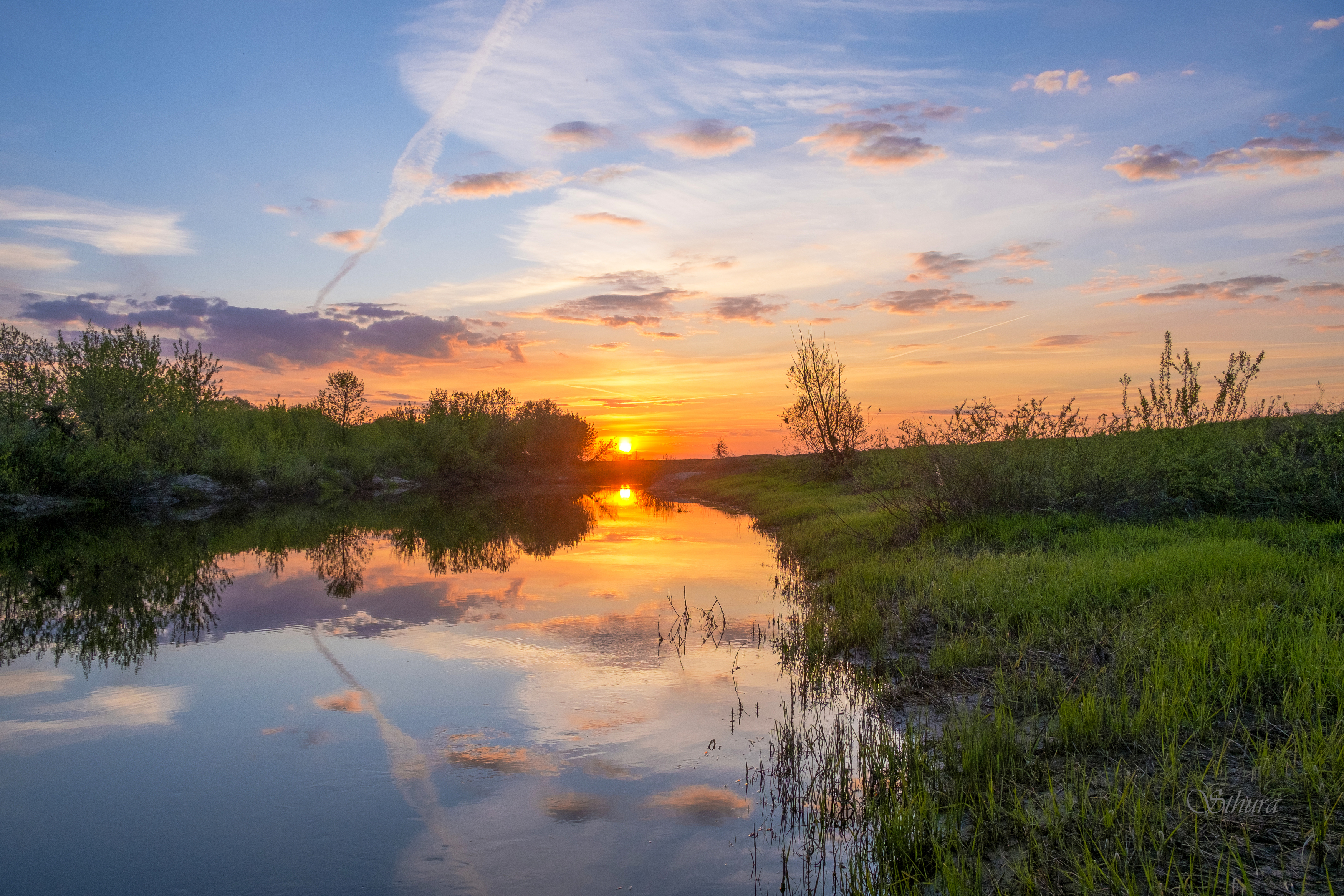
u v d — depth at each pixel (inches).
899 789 193.0
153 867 182.7
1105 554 367.9
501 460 2349.9
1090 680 235.3
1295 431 463.5
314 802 213.5
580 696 293.9
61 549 757.3
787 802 201.5
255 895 170.2
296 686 317.1
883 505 582.9
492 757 239.9
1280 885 136.3
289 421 1852.9
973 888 147.6
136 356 1369.3
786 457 1566.2
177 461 1339.8
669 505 1401.3
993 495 492.7
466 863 180.7
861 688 281.3
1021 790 182.4
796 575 543.8
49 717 283.4
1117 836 151.2
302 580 574.9
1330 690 200.7
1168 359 547.8
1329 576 284.4
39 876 179.8
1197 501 454.0
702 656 342.6
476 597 497.7
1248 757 181.2
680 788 213.0
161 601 500.4
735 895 163.0
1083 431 512.1
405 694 303.0
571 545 776.3
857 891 153.4
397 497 1664.6
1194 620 258.8
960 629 314.8
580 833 191.9
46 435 1167.0
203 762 241.8
